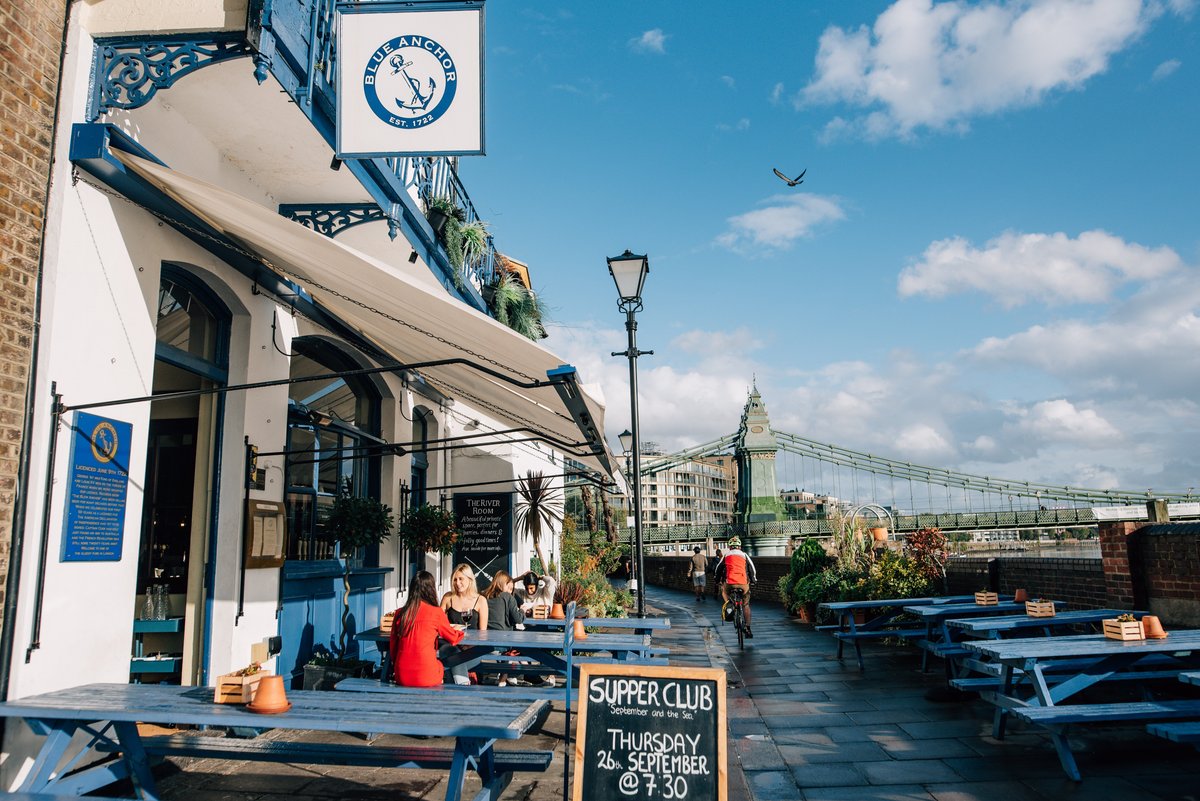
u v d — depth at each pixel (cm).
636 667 380
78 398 487
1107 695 743
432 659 576
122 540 522
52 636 461
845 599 1318
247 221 552
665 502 15675
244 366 695
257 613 702
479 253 1142
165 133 597
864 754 585
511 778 486
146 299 556
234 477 679
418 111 554
